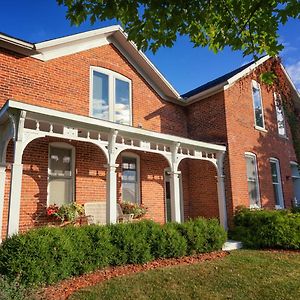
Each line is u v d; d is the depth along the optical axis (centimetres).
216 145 1161
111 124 841
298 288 585
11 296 456
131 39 390
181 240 850
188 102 1386
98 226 739
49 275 593
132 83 1214
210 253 911
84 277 644
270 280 636
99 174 1023
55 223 888
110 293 548
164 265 753
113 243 740
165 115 1318
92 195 993
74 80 1026
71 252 644
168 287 587
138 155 1170
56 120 757
